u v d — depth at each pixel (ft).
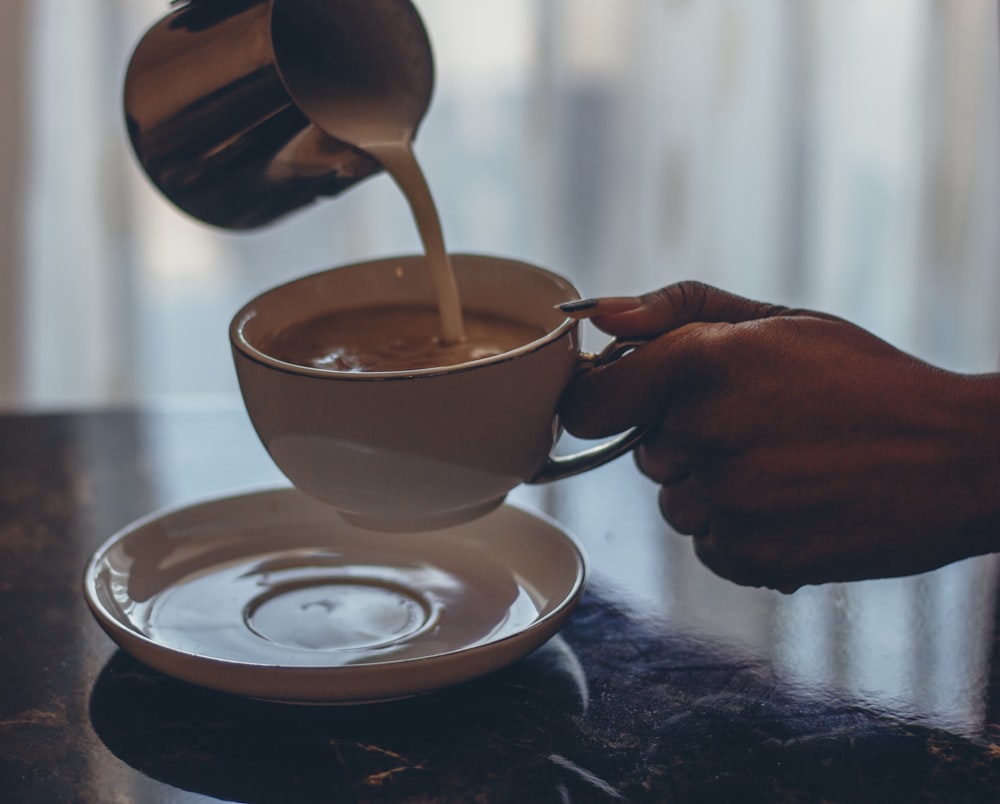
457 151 5.47
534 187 5.46
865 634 2.31
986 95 5.35
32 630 2.32
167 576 2.41
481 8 5.26
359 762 2.07
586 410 2.26
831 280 5.70
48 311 5.35
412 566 2.44
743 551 2.29
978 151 5.43
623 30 5.23
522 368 2.13
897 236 5.64
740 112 5.39
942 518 2.23
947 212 5.53
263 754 2.09
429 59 2.48
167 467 2.81
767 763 2.07
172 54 2.28
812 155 5.45
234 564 2.45
